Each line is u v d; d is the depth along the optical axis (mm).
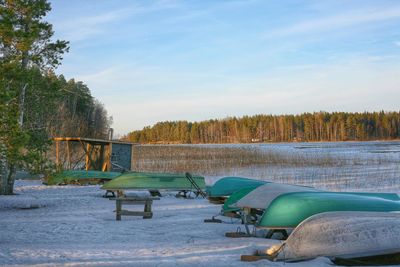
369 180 20578
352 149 58250
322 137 135000
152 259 7012
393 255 7426
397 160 33312
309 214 8641
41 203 14867
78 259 7043
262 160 32719
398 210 8992
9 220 11570
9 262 6812
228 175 24562
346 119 136500
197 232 9805
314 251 7137
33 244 8516
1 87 11625
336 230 7277
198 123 148000
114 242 8711
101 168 24328
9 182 17062
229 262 6742
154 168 28375
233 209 11266
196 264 6605
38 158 13102
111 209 13555
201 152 42438
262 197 10953
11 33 13055
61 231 9992
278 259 7047
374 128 134375
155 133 150750
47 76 16188
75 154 30203
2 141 11945
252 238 9055
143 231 9953
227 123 145375
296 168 27766
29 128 15477
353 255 7219
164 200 15961
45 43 15984
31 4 15055
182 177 17266
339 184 19297
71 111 50844
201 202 15367
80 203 14914
